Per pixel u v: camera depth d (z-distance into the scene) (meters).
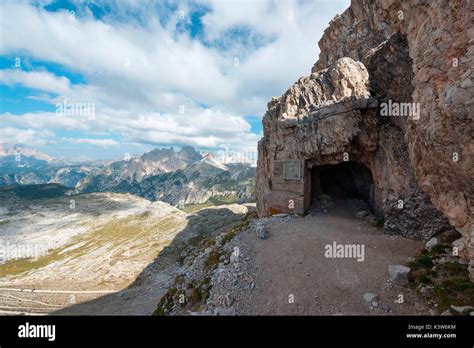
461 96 9.62
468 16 9.86
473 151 9.75
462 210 11.84
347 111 26.84
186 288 21.83
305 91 32.66
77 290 78.75
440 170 12.13
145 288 66.75
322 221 27.62
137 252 110.62
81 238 143.25
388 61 25.84
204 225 134.00
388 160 24.06
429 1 12.56
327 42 54.50
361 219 27.70
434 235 18.86
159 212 174.50
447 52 10.90
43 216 184.00
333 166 39.34
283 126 31.98
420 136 13.23
